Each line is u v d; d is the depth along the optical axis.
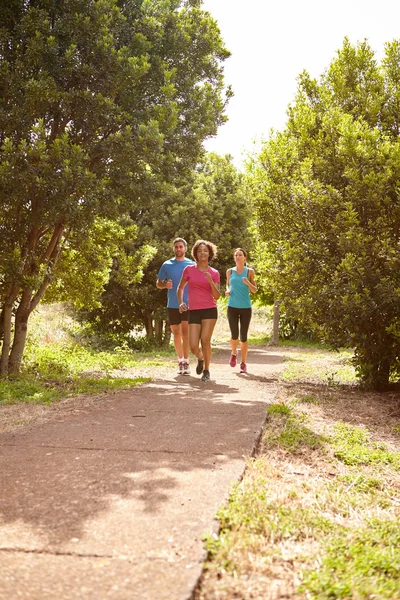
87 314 20.84
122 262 13.74
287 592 2.31
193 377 9.46
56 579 2.33
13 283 9.61
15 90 8.70
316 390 8.23
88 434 5.00
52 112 9.31
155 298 20.72
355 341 7.86
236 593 2.29
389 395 7.93
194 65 11.48
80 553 2.57
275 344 23.00
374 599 2.25
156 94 9.91
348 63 9.40
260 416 5.83
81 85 9.23
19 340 10.20
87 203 8.62
